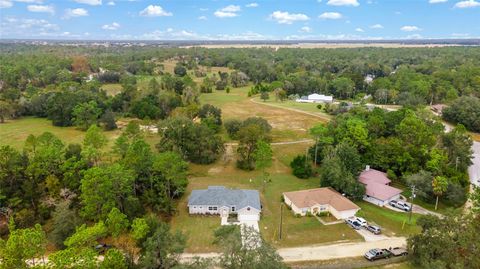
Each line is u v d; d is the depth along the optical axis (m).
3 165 48.31
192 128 72.00
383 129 76.12
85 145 60.19
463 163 65.38
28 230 32.28
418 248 38.59
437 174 58.72
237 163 70.81
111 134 91.56
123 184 45.94
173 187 54.84
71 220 42.00
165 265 33.69
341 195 55.09
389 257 40.28
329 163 58.47
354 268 38.75
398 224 48.88
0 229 44.09
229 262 32.03
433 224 38.78
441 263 35.25
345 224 48.66
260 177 65.94
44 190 48.75
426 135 65.19
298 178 65.69
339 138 70.75
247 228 36.06
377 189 56.66
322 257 40.81
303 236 45.41
